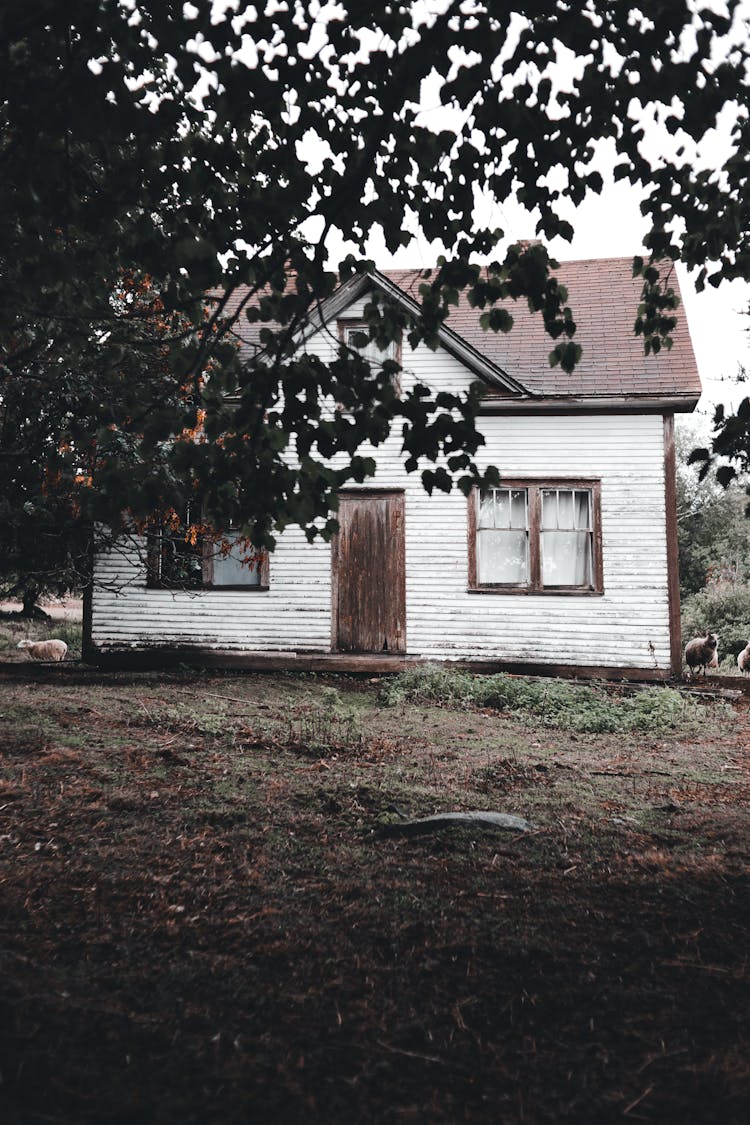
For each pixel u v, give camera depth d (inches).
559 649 500.4
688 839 185.0
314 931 132.8
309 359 142.3
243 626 516.4
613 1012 110.5
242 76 119.0
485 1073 97.3
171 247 134.6
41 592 462.3
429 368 503.2
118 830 178.1
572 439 508.7
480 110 139.2
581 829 189.6
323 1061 98.9
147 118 114.9
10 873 152.1
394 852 170.6
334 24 128.6
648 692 432.5
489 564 514.3
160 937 129.9
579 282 645.3
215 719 306.3
